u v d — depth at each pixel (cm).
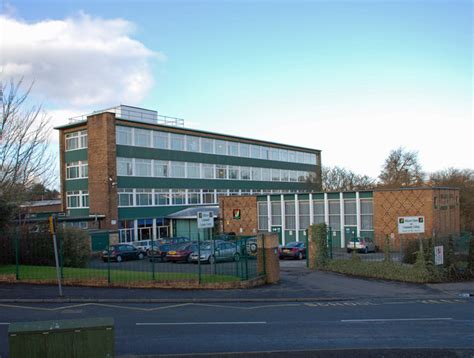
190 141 5447
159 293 1597
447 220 4191
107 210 4272
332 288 1802
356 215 4288
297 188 7475
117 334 1009
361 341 947
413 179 6169
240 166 6281
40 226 2359
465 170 5550
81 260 2353
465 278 2008
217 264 2344
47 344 583
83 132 4597
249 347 898
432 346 905
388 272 2067
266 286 1838
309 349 877
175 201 5153
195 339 962
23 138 2428
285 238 4700
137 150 4697
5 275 1786
